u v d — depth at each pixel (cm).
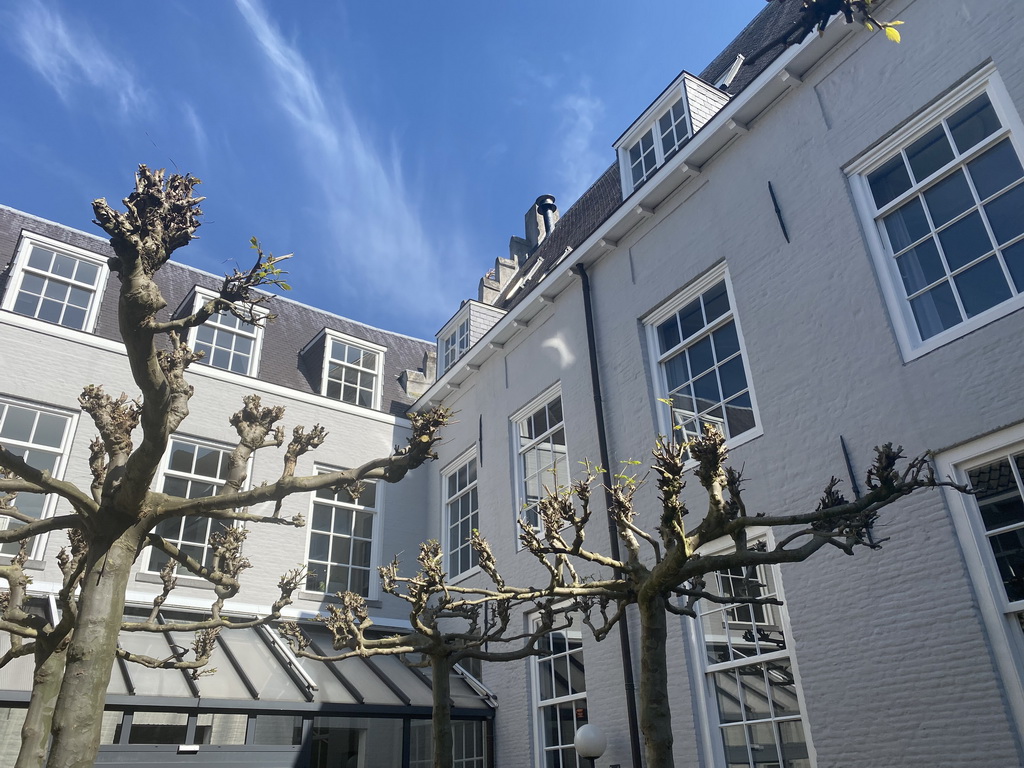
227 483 684
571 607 722
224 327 1542
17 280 1318
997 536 670
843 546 517
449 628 1378
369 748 1328
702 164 1059
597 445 1124
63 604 624
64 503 1188
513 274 1941
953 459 708
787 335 883
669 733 497
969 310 738
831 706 747
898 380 761
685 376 1034
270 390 1500
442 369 1728
